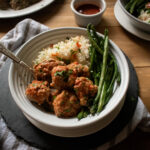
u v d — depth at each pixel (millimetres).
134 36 735
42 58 650
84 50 656
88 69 614
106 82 576
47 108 583
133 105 596
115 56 608
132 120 584
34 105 578
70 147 553
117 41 725
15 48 715
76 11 732
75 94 575
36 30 735
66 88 585
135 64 676
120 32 745
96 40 639
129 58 689
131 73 644
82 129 527
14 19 790
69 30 661
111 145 562
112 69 594
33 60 650
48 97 587
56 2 827
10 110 601
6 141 576
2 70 660
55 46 665
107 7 810
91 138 559
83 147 551
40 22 774
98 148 558
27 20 741
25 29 736
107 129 567
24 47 622
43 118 527
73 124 514
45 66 611
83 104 555
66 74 582
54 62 616
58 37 670
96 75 600
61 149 552
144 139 579
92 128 537
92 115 546
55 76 576
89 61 659
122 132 573
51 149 553
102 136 561
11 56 574
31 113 533
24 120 586
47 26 763
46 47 672
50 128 537
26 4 797
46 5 789
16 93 560
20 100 553
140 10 748
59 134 543
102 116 519
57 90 593
